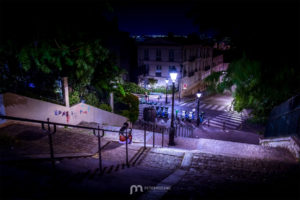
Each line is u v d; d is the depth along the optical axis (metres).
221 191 4.62
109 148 8.33
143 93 32.16
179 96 31.92
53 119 9.73
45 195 3.24
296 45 3.57
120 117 16.14
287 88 3.61
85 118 12.04
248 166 6.78
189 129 19.89
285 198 4.26
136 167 6.66
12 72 8.27
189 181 5.38
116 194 3.95
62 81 10.10
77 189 3.80
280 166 6.80
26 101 8.56
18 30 4.40
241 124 21.91
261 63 3.57
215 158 7.48
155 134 13.88
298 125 8.72
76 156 6.44
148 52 36.50
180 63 34.84
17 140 6.48
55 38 4.84
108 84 9.16
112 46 32.06
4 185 3.34
